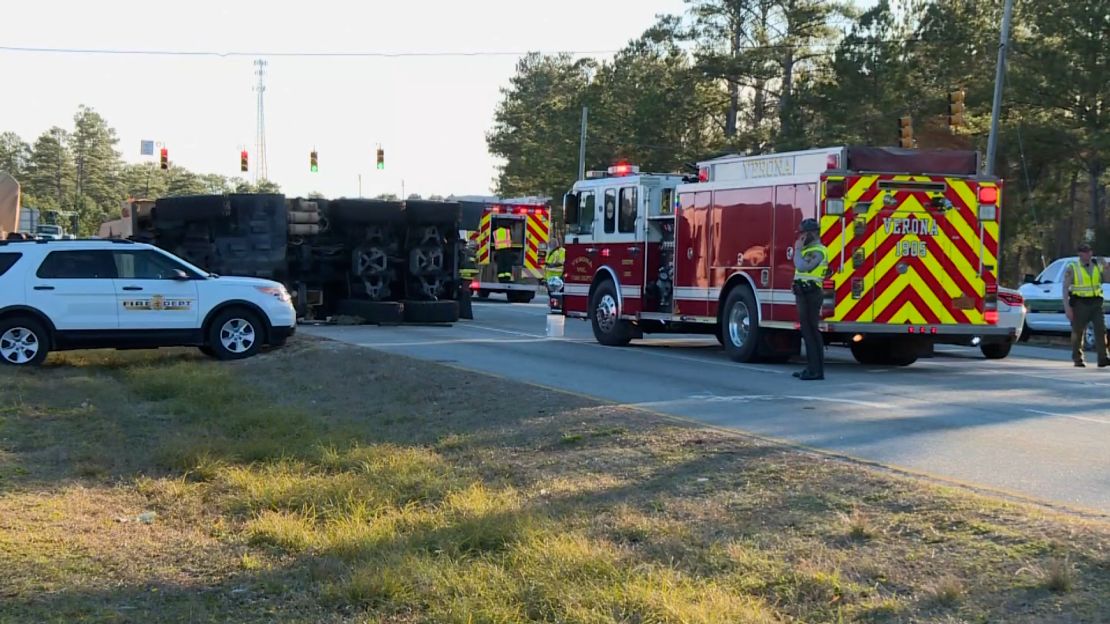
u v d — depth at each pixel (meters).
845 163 13.45
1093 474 7.33
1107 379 13.54
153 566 5.70
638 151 53.28
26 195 113.31
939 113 38.31
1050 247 45.69
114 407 10.74
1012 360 16.83
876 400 11.16
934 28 39.50
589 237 18.66
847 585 4.84
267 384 12.38
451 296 23.45
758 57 46.81
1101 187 44.88
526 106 81.25
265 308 15.15
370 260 22.19
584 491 6.84
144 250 14.77
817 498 6.29
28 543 6.00
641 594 4.79
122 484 7.58
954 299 13.84
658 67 52.66
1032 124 34.91
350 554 5.78
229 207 20.62
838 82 41.97
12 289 14.07
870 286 13.55
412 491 7.15
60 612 4.93
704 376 13.30
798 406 10.64
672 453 7.75
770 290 14.24
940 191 13.71
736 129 52.41
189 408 10.79
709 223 15.55
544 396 10.58
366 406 10.66
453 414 9.93
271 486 7.29
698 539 5.64
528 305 32.91
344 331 20.62
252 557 5.86
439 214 22.72
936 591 4.63
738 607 4.60
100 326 14.34
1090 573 4.77
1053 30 34.25
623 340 17.98
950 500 6.04
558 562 5.29
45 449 8.68
